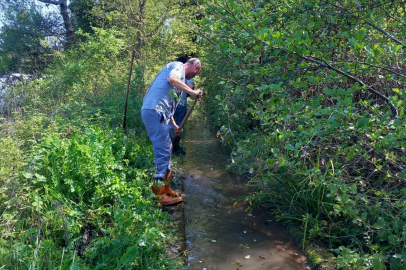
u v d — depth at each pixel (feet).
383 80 13.29
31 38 64.54
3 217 10.36
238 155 14.87
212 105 28.48
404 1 13.66
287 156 13.00
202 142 25.89
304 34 11.10
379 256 9.77
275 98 11.18
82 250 10.41
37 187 12.14
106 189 12.51
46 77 31.65
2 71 61.31
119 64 33.40
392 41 12.89
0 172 11.24
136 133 22.02
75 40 61.57
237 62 13.33
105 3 48.57
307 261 11.46
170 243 12.01
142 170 16.12
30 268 8.73
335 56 13.78
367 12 13.15
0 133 15.02
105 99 24.63
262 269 11.05
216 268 11.03
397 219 10.03
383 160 12.35
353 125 10.40
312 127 11.48
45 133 14.73
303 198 13.53
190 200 15.78
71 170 12.34
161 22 41.09
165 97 14.23
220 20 15.16
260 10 14.48
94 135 14.53
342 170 12.24
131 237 10.37
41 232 10.47
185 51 44.29
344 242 12.05
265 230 13.35
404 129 9.16
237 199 15.80
